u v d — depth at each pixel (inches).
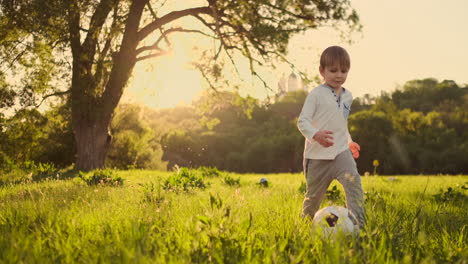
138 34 696.4
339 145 143.9
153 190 229.3
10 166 538.3
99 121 682.8
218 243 89.5
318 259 85.0
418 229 112.8
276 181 487.8
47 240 94.6
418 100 4335.6
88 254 85.4
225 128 4284.0
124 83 689.0
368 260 80.4
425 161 2704.2
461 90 4323.3
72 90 654.5
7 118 679.1
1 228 115.6
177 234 98.9
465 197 260.2
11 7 582.2
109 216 133.2
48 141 1182.3
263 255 86.7
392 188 341.7
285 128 3941.9
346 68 147.6
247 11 673.6
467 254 90.2
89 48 656.4
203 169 526.0
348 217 117.6
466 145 2773.1
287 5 679.1
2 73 634.8
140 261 73.5
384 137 2731.3
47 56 622.2
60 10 567.8
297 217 133.2
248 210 153.5
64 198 201.5
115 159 1440.7
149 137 1553.9
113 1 628.4
